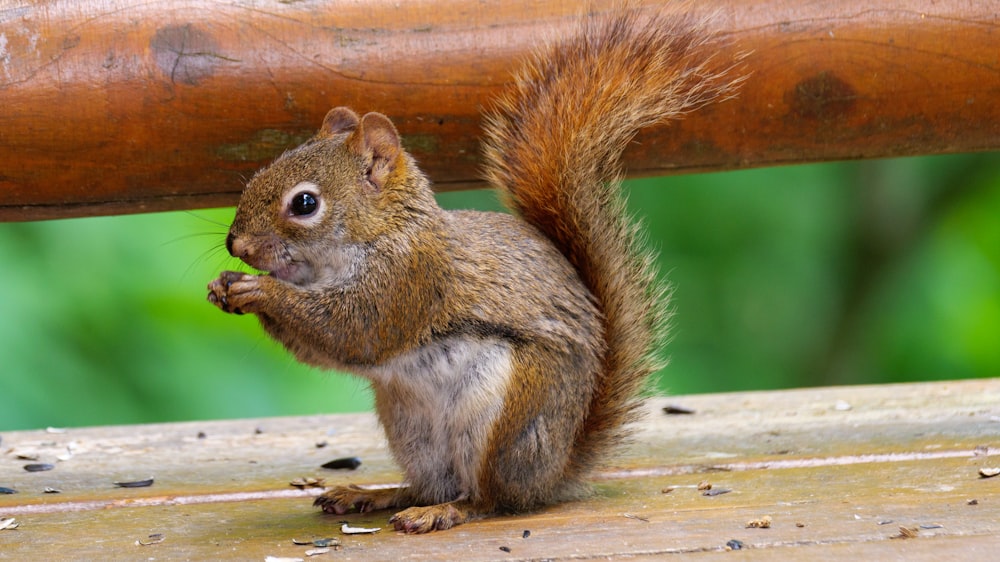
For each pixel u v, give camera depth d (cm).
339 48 207
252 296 202
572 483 205
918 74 208
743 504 202
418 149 208
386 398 205
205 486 208
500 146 207
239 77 207
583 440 205
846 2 207
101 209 208
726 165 210
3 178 207
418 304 203
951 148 210
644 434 214
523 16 207
